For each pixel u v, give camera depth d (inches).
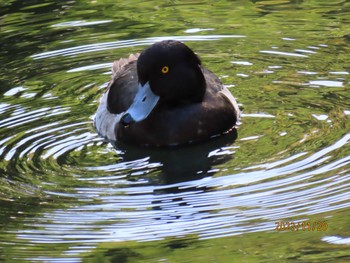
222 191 388.5
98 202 382.6
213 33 576.1
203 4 627.2
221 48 556.1
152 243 346.6
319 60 529.0
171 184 400.5
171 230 357.1
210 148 441.7
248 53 546.0
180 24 592.1
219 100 462.3
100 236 354.0
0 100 496.7
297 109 470.3
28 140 449.7
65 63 544.7
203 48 557.0
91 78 524.4
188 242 346.6
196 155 434.6
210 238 348.5
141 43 566.3
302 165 404.8
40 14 620.1
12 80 524.4
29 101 495.2
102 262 333.7
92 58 550.6
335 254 329.1
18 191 393.4
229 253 335.3
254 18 596.4
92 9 626.2
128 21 601.3
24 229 360.2
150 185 400.2
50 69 537.6
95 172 414.6
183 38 570.6
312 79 505.0
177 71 450.3
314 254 330.6
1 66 543.8
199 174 409.1
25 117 475.5
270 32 572.7
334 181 386.6
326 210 363.9
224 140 447.8
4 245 348.5
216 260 329.4
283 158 414.3
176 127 448.8
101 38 576.4
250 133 448.8
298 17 593.3
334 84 496.1
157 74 449.7
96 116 472.4
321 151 416.5
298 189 382.9
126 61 511.8
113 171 415.8
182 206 376.5
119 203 381.4
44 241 351.3
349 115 456.4
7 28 597.6
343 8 604.4
